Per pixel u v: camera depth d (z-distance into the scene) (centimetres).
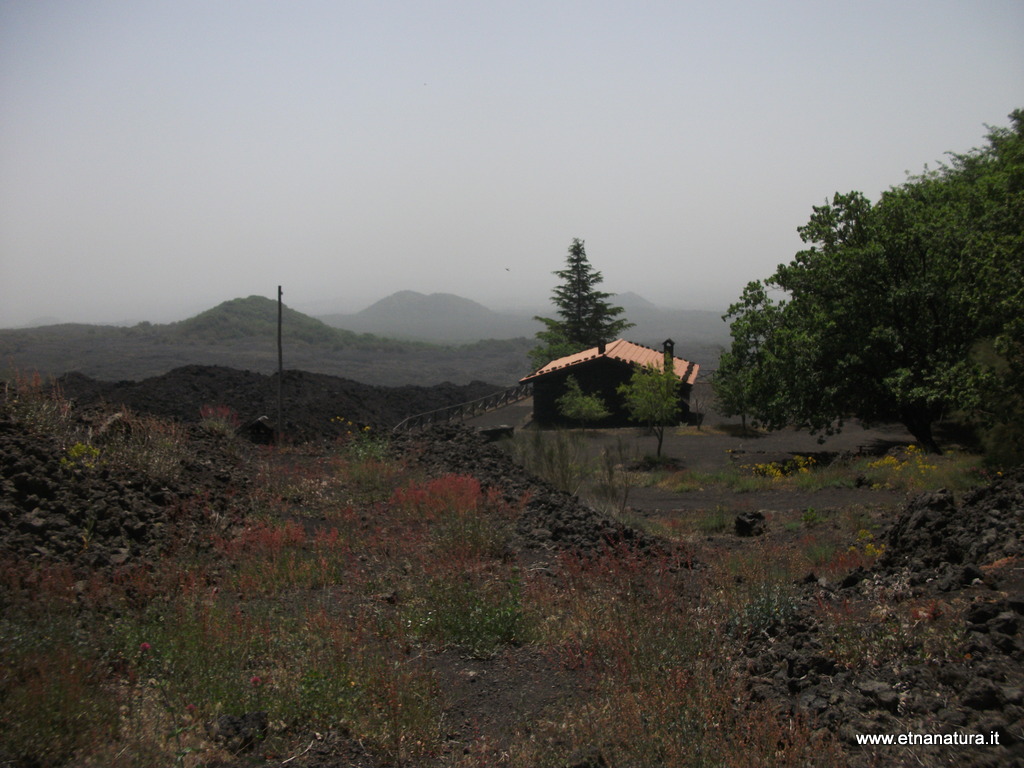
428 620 673
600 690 531
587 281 7862
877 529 1279
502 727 488
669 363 3256
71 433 1074
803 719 444
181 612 602
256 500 1101
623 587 771
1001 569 662
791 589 785
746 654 593
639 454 2947
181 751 395
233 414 1989
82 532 772
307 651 573
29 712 399
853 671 509
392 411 3466
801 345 2791
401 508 1163
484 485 1377
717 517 1567
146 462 1052
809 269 2895
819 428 2906
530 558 988
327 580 805
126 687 470
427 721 481
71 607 584
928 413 2644
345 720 473
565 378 4309
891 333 2577
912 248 2683
